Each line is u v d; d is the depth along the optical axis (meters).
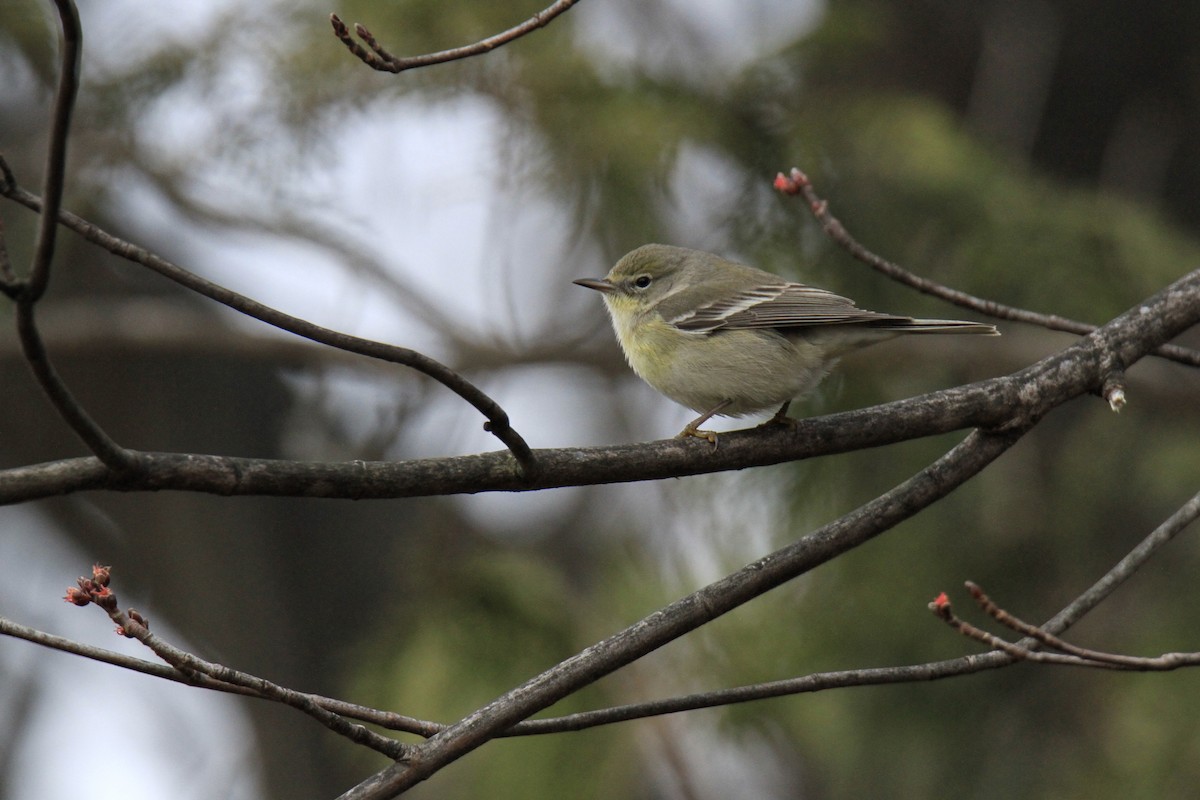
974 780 12.80
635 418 16.30
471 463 5.27
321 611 16.39
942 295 6.98
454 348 14.30
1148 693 11.96
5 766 15.39
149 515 16.00
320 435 14.67
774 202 12.82
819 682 5.47
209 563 15.99
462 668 10.71
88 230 4.45
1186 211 15.06
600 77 12.77
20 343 4.07
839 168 12.99
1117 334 6.45
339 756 15.85
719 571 12.34
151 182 13.69
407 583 12.01
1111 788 11.80
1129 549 12.86
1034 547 12.92
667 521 12.69
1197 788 11.39
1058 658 5.26
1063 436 13.53
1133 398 12.90
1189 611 12.21
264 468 4.85
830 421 6.08
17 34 12.71
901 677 5.54
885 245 12.81
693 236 13.35
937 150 12.70
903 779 13.12
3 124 14.05
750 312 8.29
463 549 12.20
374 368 14.05
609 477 5.61
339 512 16.62
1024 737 12.75
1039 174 13.90
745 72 13.05
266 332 14.05
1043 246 12.38
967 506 12.98
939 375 13.72
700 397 8.52
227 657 16.03
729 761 14.81
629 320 9.03
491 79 12.34
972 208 12.62
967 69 15.26
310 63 12.15
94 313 13.86
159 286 15.91
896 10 15.12
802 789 15.91
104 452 4.46
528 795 10.35
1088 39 14.88
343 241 14.56
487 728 5.08
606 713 5.29
